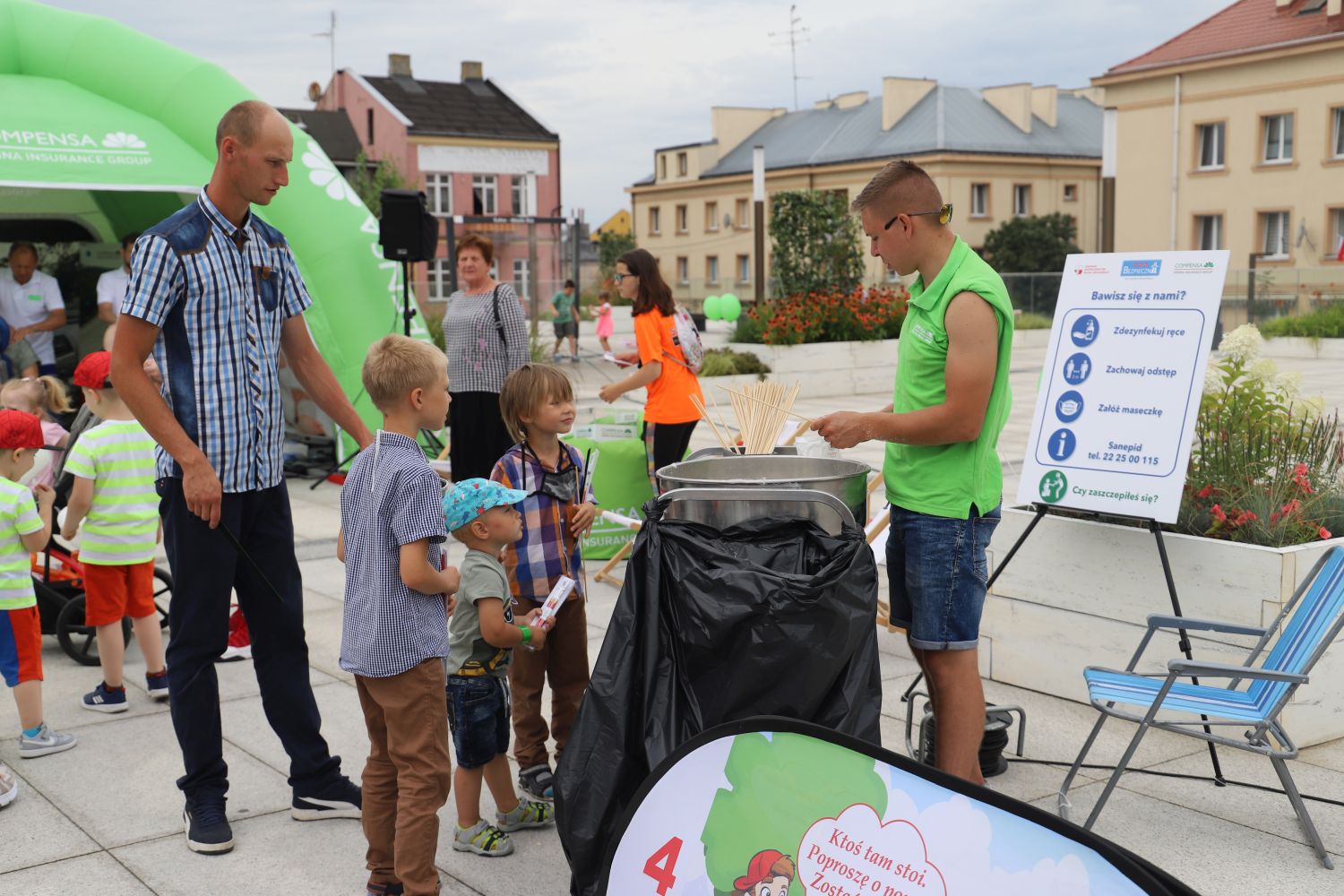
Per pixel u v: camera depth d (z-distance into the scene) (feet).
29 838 12.45
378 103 181.47
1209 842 12.07
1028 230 163.73
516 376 12.28
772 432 14.73
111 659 15.98
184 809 12.84
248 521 12.38
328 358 30.53
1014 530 16.34
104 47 30.32
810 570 10.41
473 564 11.24
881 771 8.25
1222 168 124.67
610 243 199.62
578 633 12.78
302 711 12.78
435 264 119.65
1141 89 129.70
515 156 186.80
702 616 9.86
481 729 11.67
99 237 40.40
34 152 27.63
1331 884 11.20
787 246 91.20
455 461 23.17
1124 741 14.65
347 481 10.84
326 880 11.53
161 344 11.73
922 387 11.79
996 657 16.78
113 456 15.62
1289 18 122.52
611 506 23.99
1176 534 14.89
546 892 11.19
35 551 14.51
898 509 11.96
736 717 9.89
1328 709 14.46
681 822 8.83
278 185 11.90
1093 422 14.52
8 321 32.04
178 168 29.27
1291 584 13.84
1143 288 14.43
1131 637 15.20
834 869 8.17
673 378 21.71
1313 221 119.03
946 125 175.52
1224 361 16.92
